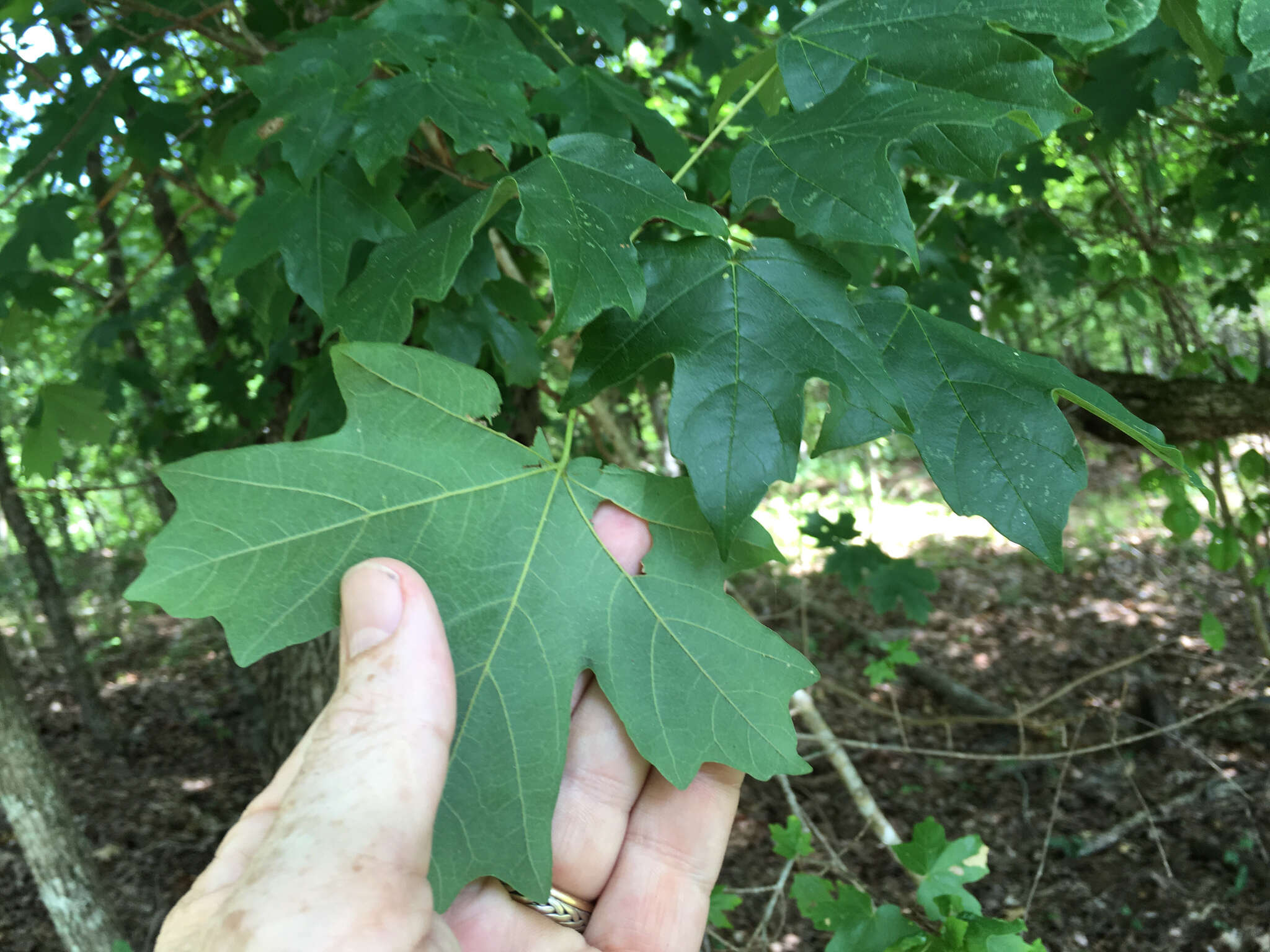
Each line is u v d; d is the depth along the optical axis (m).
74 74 0.53
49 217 0.53
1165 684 1.63
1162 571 2.07
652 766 0.33
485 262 0.41
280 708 1.03
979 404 0.23
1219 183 0.80
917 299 0.78
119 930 0.88
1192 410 0.94
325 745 0.22
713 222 0.23
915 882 1.19
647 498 0.24
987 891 1.23
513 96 0.31
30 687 2.02
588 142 0.24
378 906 0.22
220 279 0.33
